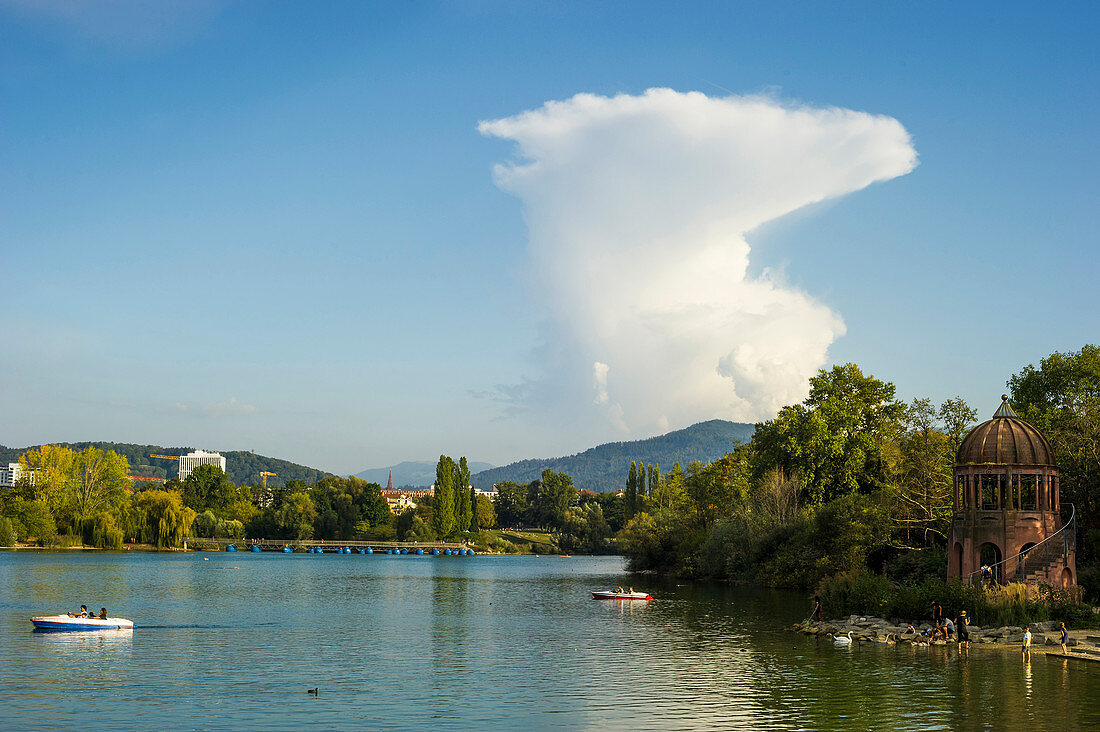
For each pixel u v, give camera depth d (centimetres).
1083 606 5644
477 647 5678
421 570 15900
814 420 10150
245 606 8300
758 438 12012
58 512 18362
